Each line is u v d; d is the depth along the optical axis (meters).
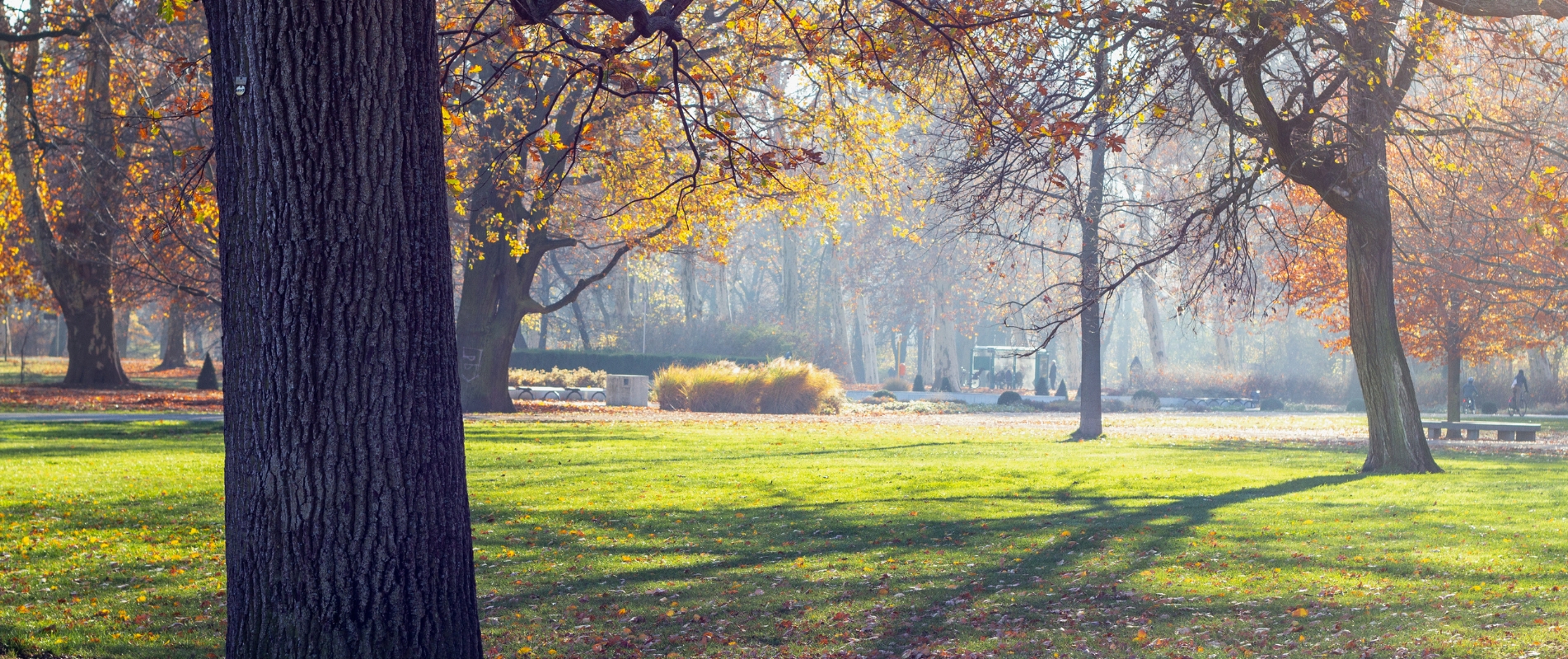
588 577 9.49
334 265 4.39
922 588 8.92
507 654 7.28
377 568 4.44
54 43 30.39
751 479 15.94
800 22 9.41
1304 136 14.68
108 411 27.41
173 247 32.31
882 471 17.02
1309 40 13.56
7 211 30.72
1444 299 27.70
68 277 35.66
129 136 27.31
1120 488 15.03
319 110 4.35
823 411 36.09
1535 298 26.52
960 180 14.59
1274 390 52.16
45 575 9.33
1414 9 15.60
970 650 7.13
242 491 4.49
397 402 4.48
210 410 28.42
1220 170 15.75
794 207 23.67
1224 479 15.99
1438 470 16.66
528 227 23.09
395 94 4.46
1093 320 25.73
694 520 12.32
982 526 11.83
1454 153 16.05
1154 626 7.59
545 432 23.72
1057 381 72.31
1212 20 12.80
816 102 22.88
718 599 8.68
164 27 24.83
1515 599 7.80
